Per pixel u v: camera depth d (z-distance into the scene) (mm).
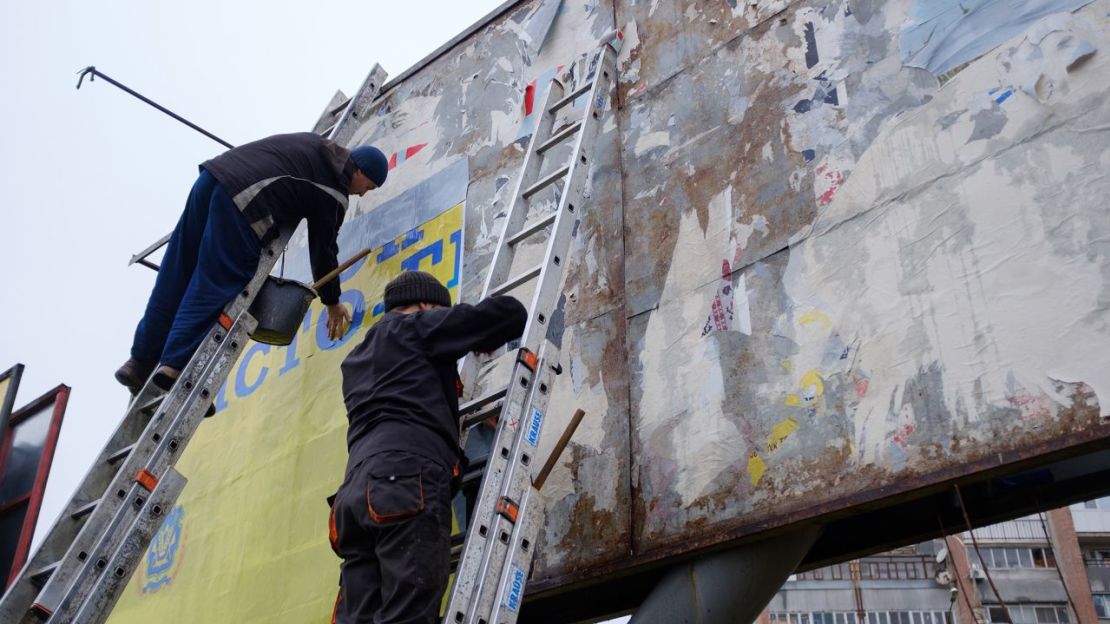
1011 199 3836
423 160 6398
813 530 4078
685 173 4973
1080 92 3830
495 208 5730
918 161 4160
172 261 5207
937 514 4195
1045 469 4035
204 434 6449
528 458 3689
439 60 6781
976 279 3797
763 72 4938
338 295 5699
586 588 4824
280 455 5816
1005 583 24469
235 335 4828
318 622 4984
